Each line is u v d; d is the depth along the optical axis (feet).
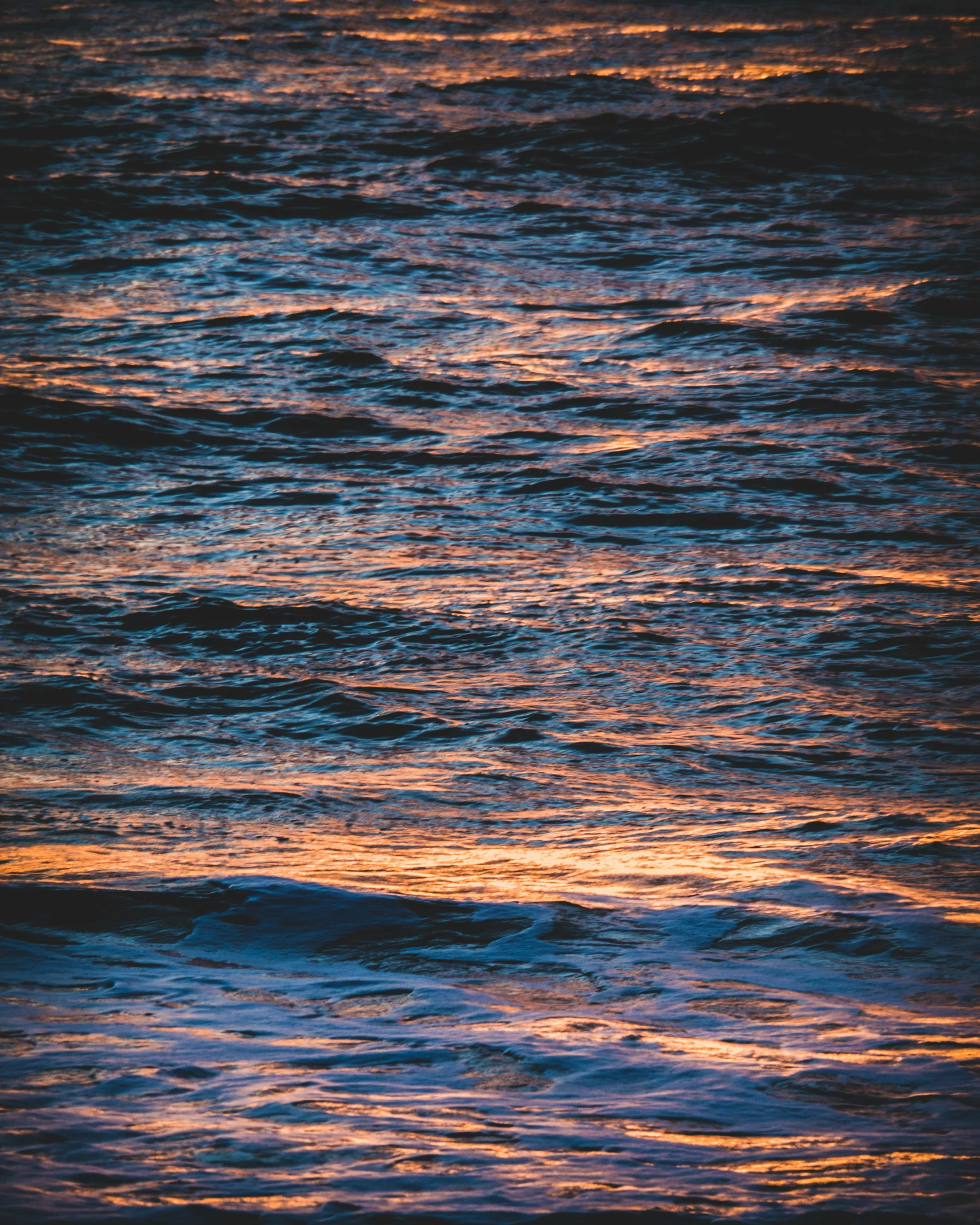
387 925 37.63
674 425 158.81
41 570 110.11
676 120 335.88
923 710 80.28
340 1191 20.12
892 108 369.50
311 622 97.50
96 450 146.92
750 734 75.46
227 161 305.12
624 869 46.37
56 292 218.38
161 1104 23.67
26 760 68.28
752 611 101.50
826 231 263.70
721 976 33.83
